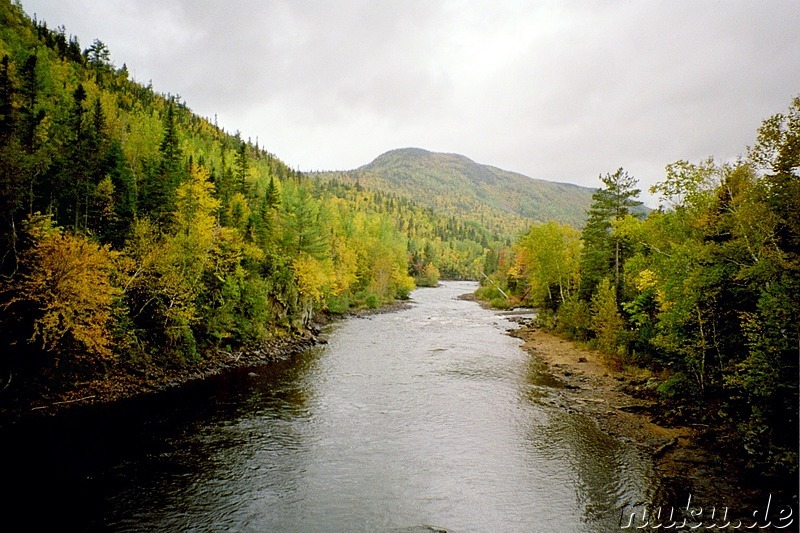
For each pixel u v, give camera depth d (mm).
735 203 21094
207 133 138250
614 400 27719
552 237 56375
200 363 33656
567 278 55500
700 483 17000
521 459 19422
